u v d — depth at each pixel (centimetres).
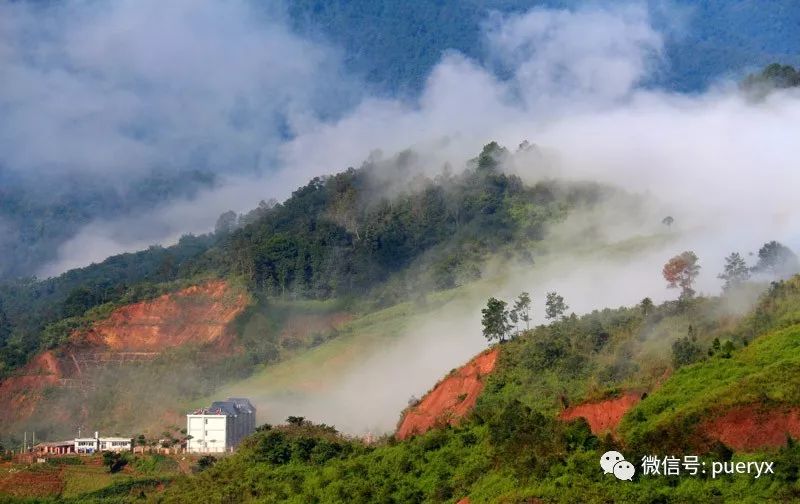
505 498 7775
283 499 10281
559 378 11106
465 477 8956
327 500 9712
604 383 10344
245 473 11644
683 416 7912
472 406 11619
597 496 7294
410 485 9431
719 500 6875
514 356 12075
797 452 7069
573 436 8556
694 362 9469
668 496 7106
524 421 9294
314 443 11906
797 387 7706
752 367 8688
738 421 7669
